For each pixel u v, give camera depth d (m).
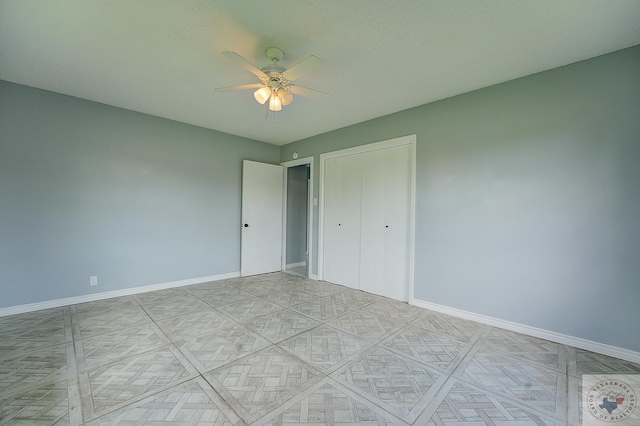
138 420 1.48
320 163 4.59
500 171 2.72
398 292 3.57
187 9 1.80
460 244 2.98
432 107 3.22
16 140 2.90
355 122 4.00
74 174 3.23
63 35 2.08
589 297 2.28
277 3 1.74
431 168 3.22
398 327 2.72
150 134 3.79
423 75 2.62
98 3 1.74
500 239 2.72
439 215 3.15
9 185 2.87
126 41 2.16
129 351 2.19
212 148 4.41
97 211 3.39
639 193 2.09
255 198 4.87
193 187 4.21
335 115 3.70
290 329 2.64
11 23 1.93
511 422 1.50
